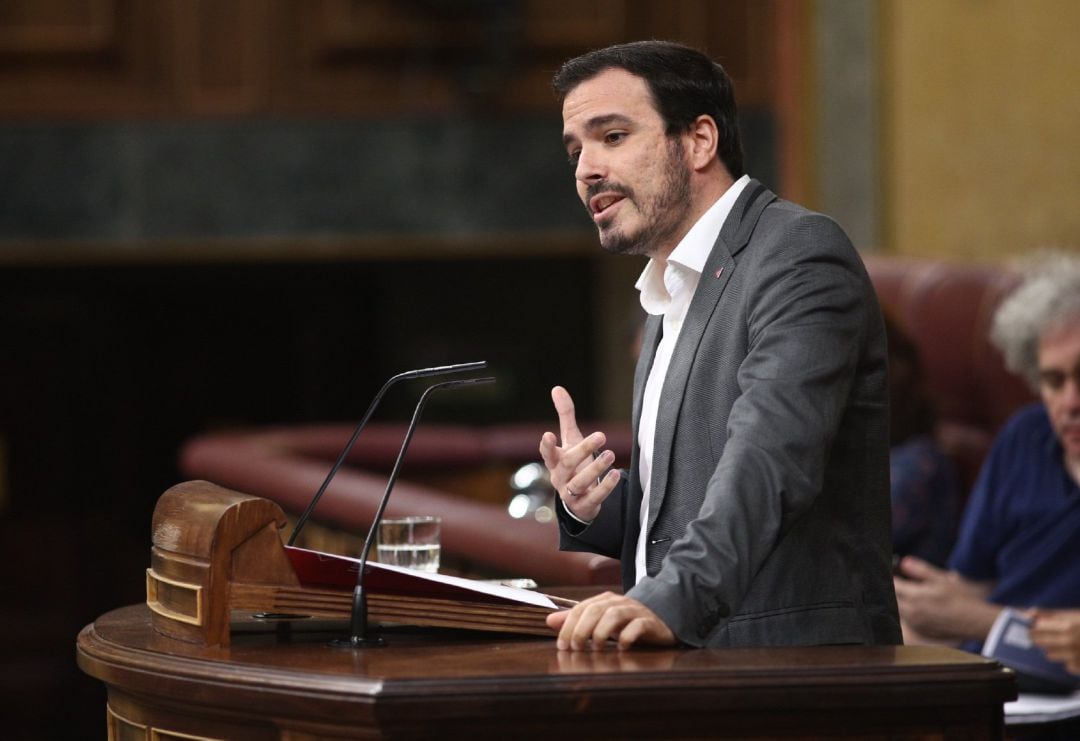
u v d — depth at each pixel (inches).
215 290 1472.7
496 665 273.4
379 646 303.3
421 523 400.8
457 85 1111.6
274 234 1106.7
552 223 1121.4
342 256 1331.2
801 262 319.0
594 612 287.6
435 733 257.6
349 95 1111.6
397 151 1111.0
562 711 257.8
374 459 892.6
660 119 339.6
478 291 1358.3
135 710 304.7
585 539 364.8
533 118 1119.0
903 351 576.1
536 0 1119.0
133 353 1469.0
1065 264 538.3
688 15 1136.2
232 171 1104.2
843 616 312.7
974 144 1024.2
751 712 264.1
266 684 269.7
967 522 548.4
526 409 1359.5
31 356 1417.3
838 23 1046.4
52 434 1425.9
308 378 1460.4
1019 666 477.7
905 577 535.5
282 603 305.3
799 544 314.8
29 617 1418.6
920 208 1032.2
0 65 1095.0
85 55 1098.1
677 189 339.9
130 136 1098.7
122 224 1096.2
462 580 319.0
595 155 342.0
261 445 829.2
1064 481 529.3
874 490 326.6
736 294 329.1
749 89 1131.9
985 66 1021.8
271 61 1107.9
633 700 258.8
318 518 654.5
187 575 310.0
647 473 353.4
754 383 305.1
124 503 1455.5
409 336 1359.5
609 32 1120.2
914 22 1029.2
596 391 1355.8
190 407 1483.8
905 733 269.4
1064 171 1017.5
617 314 1309.1
